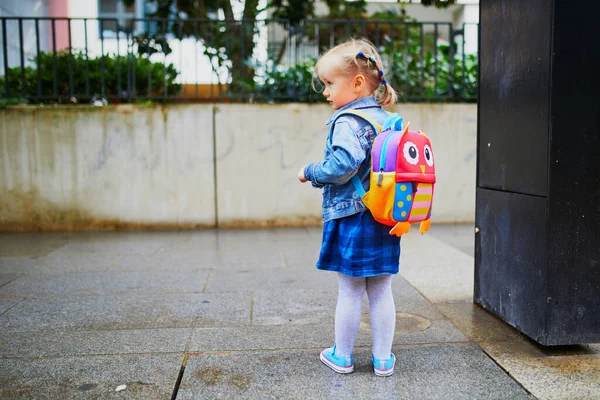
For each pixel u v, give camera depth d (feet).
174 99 22.36
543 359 8.50
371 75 7.74
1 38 22.99
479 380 7.79
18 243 18.29
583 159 8.36
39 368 8.25
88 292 12.40
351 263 7.43
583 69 8.23
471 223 21.86
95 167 20.62
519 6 9.08
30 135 20.30
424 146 7.32
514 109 9.36
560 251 8.45
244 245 17.85
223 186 21.11
